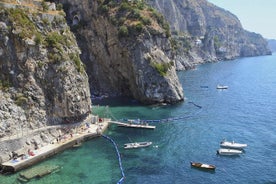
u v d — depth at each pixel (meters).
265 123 85.19
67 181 52.03
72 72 71.38
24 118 62.47
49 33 70.38
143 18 110.75
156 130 78.69
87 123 75.38
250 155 63.69
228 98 118.75
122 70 112.19
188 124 83.94
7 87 61.84
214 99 116.44
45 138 64.31
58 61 68.12
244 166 58.84
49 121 67.31
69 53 73.56
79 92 72.62
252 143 70.12
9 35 63.19
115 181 52.69
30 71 64.75
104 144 68.56
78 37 120.19
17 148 58.44
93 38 117.62
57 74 67.75
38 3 75.31
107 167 57.69
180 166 58.44
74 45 77.81
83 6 120.19
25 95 63.72
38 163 58.31
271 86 148.38
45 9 75.00
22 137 59.62
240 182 53.12
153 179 53.66
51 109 67.69
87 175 54.41
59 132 67.75
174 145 68.62
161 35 113.00
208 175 55.28
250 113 95.94
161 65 107.56
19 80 63.47
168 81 106.50
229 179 54.00
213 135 75.25
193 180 53.53
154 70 105.31
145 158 61.84
